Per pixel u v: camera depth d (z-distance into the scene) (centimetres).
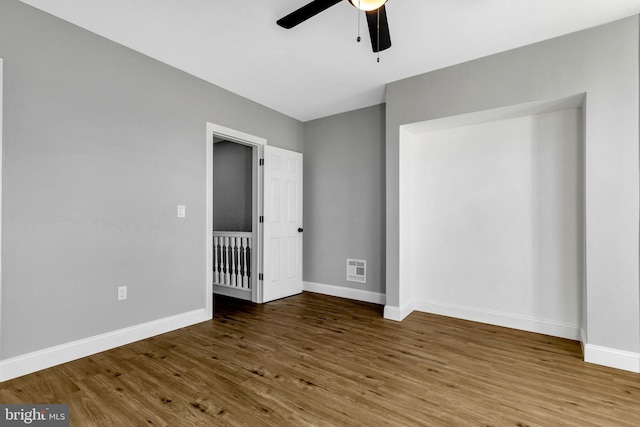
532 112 280
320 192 438
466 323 311
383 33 189
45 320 213
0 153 193
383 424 158
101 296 241
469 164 321
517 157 296
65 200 223
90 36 237
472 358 233
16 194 201
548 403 176
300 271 438
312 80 321
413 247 355
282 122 420
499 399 180
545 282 283
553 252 279
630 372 211
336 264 421
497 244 306
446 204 335
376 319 324
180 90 298
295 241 430
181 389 189
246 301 397
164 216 283
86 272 233
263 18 222
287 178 419
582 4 206
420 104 307
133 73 262
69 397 179
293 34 242
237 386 193
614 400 179
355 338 272
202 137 317
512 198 299
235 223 470
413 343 261
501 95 266
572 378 203
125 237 256
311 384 196
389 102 326
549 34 241
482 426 157
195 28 234
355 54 271
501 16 219
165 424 157
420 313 344
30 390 186
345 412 168
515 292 297
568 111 273
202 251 316
